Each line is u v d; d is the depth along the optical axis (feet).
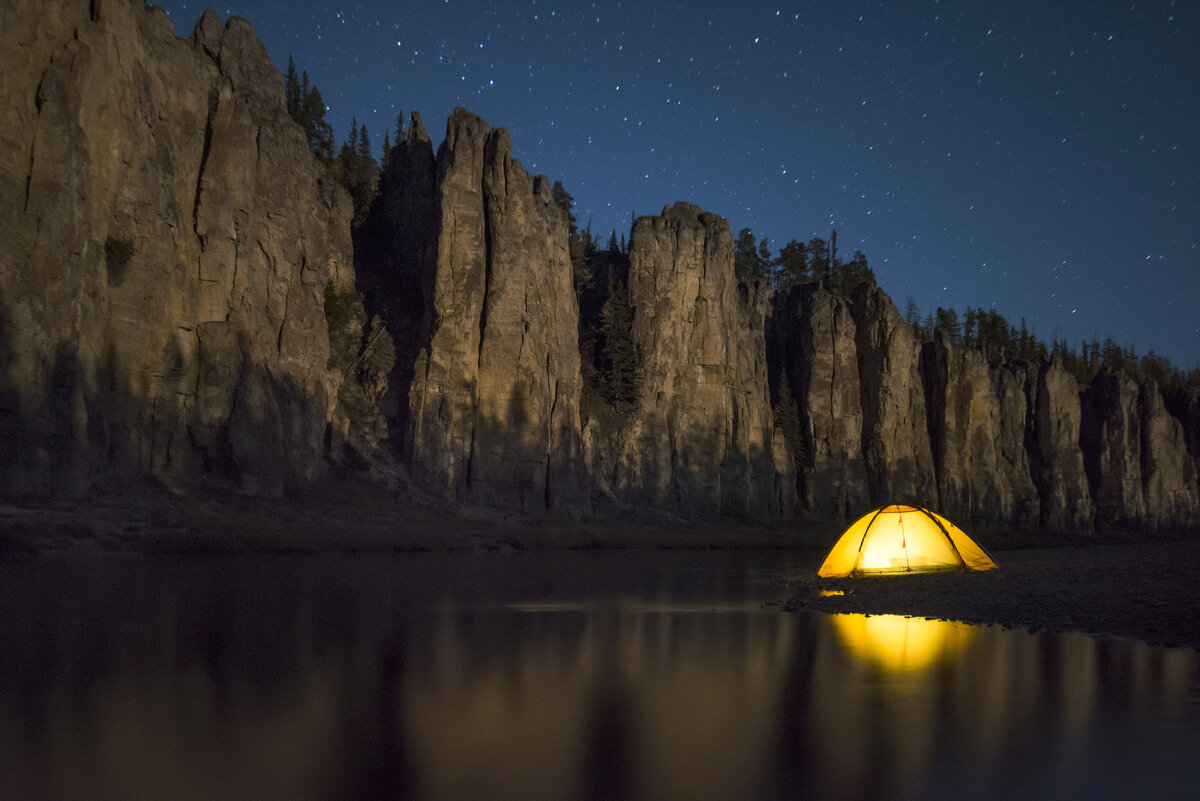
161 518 137.49
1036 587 80.07
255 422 172.65
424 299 243.19
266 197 197.77
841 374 362.74
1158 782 21.57
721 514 307.78
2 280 122.01
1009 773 22.21
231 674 35.70
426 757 23.47
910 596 76.13
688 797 20.16
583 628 53.06
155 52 172.76
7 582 74.84
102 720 27.43
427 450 221.66
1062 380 442.91
